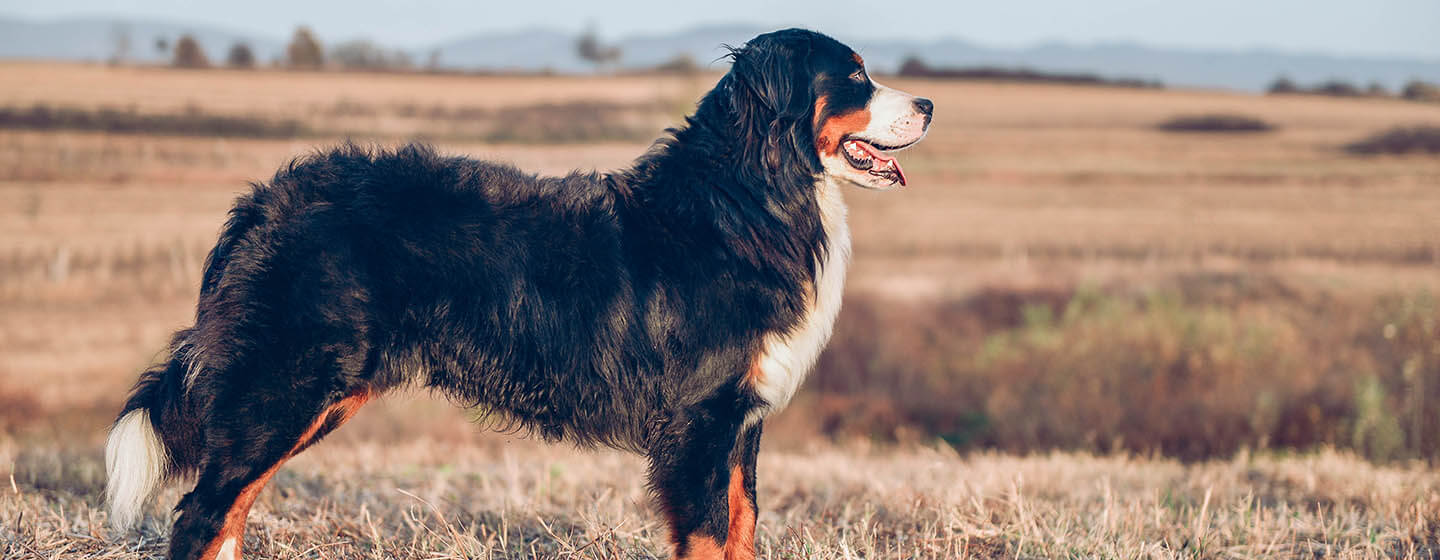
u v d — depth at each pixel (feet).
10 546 14.28
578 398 13.07
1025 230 91.09
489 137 123.75
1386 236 84.17
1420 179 116.47
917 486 19.83
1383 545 15.96
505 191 13.07
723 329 12.81
